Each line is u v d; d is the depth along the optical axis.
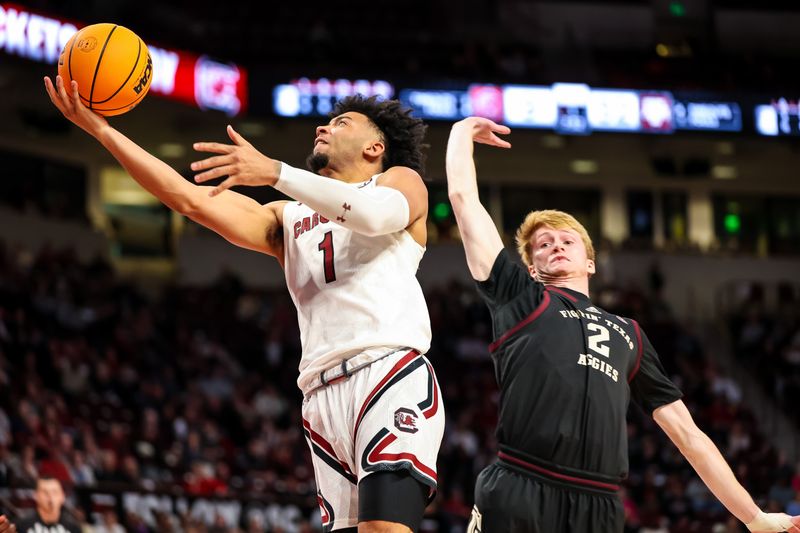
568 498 3.77
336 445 3.81
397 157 4.22
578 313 4.02
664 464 17.47
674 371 22.09
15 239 21.91
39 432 13.54
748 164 26.34
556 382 3.83
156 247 24.72
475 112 21.95
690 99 23.06
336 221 3.62
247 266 24.72
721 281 26.44
